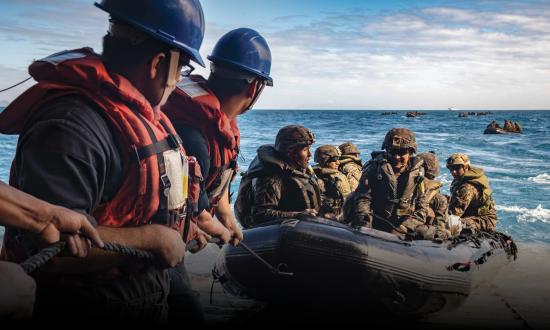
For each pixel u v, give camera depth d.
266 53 3.15
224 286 4.85
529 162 20.95
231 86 3.05
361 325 4.57
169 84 2.19
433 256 4.96
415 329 4.64
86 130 1.91
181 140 2.54
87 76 1.99
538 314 4.93
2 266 1.51
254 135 31.83
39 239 1.72
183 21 2.18
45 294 2.04
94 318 2.09
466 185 7.08
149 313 2.20
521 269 6.47
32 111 2.01
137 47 2.12
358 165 7.48
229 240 3.55
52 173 1.85
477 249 5.53
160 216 2.14
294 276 4.59
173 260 2.11
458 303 4.87
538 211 11.12
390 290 4.63
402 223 5.84
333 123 58.97
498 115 115.81
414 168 6.05
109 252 2.01
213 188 3.04
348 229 4.88
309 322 4.56
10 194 1.66
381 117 88.44
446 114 113.25
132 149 2.03
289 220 4.86
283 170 5.33
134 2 2.11
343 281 4.57
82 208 1.90
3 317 1.45
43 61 2.00
